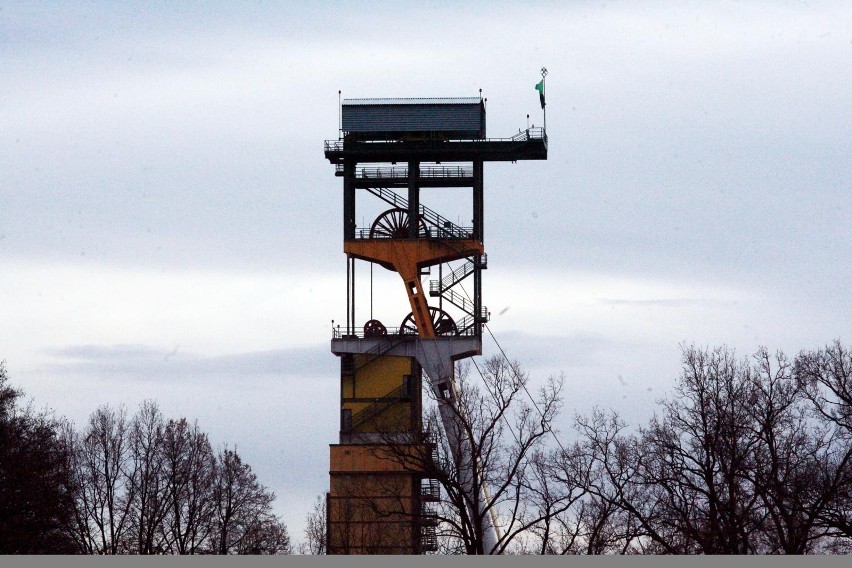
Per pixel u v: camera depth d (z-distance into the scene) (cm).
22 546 16512
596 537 15650
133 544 19575
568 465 16725
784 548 15262
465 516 16288
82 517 19925
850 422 17238
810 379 17575
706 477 15850
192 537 19950
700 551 15700
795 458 16950
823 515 16400
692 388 17050
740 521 15362
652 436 18212
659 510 16400
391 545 19838
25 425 17825
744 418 16912
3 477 16862
